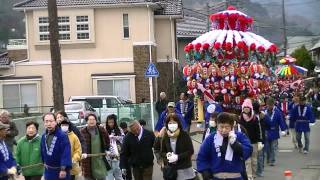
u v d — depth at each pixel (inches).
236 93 655.8
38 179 446.0
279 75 1710.1
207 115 573.9
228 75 649.6
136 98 1553.9
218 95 658.2
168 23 1697.8
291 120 868.0
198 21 2491.4
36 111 1521.9
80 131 482.3
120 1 1562.5
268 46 663.1
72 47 1582.2
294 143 897.5
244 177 322.0
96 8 1576.0
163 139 406.6
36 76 1573.6
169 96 1628.9
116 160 532.4
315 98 1686.8
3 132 393.4
